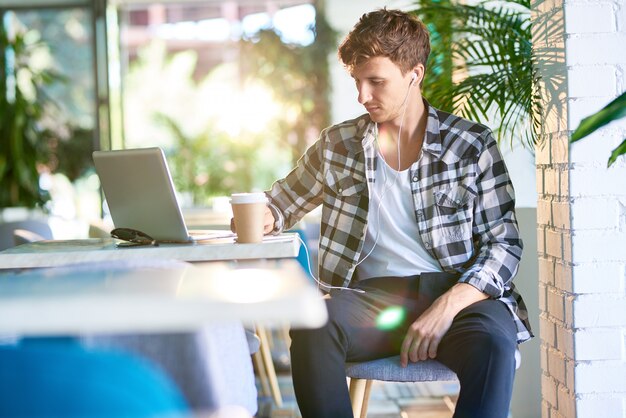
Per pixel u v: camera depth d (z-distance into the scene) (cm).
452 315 184
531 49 238
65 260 184
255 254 186
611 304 199
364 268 213
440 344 184
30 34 722
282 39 791
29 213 601
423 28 211
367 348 190
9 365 76
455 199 206
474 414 168
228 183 823
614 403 200
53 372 77
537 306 262
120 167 198
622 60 195
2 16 719
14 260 184
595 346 199
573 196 198
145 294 95
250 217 191
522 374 264
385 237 210
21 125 621
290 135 803
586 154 197
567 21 195
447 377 181
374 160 212
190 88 846
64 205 698
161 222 202
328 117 789
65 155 709
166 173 194
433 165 207
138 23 823
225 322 109
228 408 99
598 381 200
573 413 201
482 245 205
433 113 211
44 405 77
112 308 88
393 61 203
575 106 196
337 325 183
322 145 223
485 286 191
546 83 213
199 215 442
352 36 206
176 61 843
